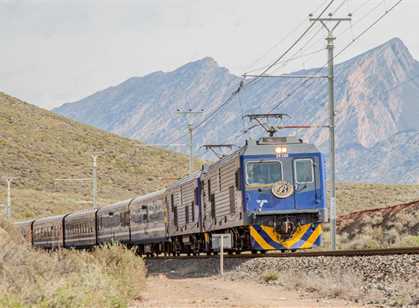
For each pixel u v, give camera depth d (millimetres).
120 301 34219
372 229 97750
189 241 88438
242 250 71500
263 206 65125
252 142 66625
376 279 42688
